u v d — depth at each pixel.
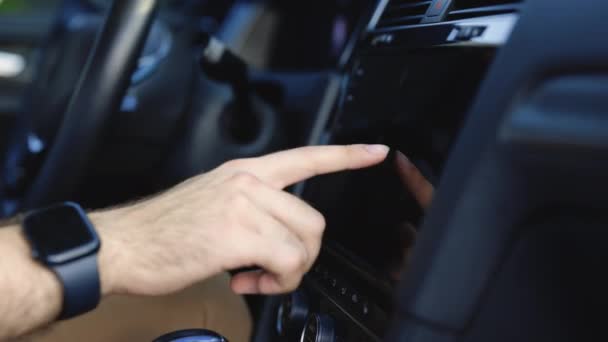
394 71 0.50
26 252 0.40
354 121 0.55
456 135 0.39
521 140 0.31
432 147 0.41
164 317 0.58
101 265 0.41
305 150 0.44
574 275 0.33
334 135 0.58
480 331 0.35
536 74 0.31
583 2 0.29
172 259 0.41
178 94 0.97
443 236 0.34
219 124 0.94
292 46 1.49
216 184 0.43
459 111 0.40
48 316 0.40
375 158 0.43
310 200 0.56
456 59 0.42
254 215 0.41
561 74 0.29
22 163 1.02
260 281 0.43
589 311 0.35
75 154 0.69
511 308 0.34
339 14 1.39
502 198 0.32
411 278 0.36
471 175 0.33
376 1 0.59
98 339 0.55
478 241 0.33
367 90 0.54
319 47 1.45
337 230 0.51
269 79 1.04
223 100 0.94
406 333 0.36
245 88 0.85
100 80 0.68
